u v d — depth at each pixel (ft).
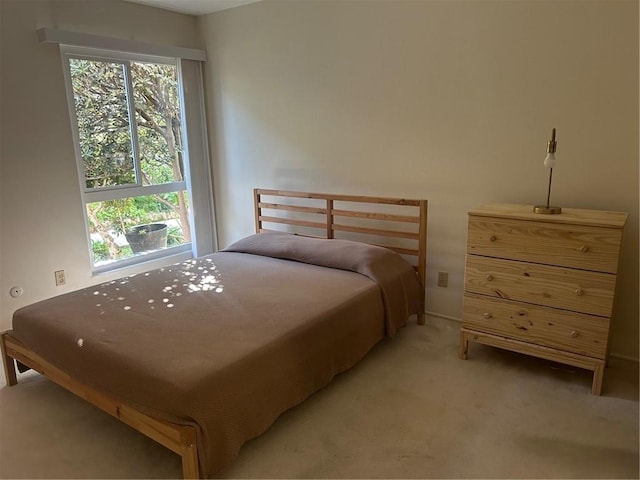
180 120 13.96
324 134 11.94
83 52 11.34
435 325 10.42
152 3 12.41
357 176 11.59
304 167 12.56
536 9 8.45
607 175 8.29
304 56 11.84
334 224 11.91
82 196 11.73
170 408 5.38
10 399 7.76
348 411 7.20
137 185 13.02
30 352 7.55
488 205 8.92
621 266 8.38
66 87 11.07
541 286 7.69
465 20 9.25
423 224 10.06
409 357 8.91
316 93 11.84
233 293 8.41
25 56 10.21
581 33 8.10
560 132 8.63
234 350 6.20
